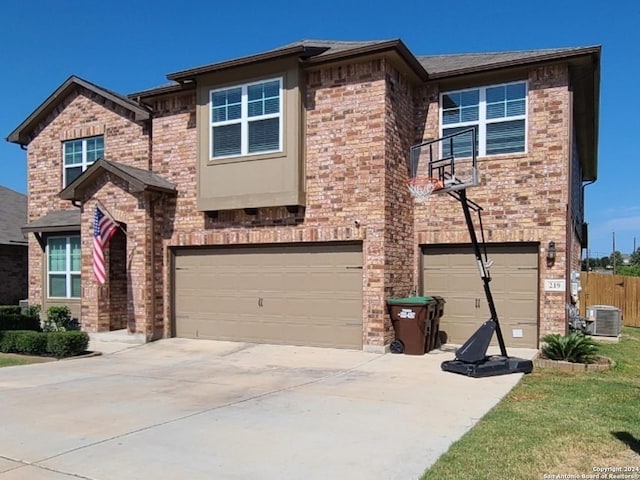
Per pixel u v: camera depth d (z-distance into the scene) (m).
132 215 13.12
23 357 11.48
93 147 15.86
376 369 9.61
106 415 6.73
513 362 9.23
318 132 11.88
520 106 11.84
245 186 12.31
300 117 11.84
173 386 8.48
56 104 16.34
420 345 10.94
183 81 13.00
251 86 12.38
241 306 12.80
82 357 11.38
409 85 12.60
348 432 5.94
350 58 11.36
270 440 5.69
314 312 12.01
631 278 19.75
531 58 11.30
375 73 11.35
